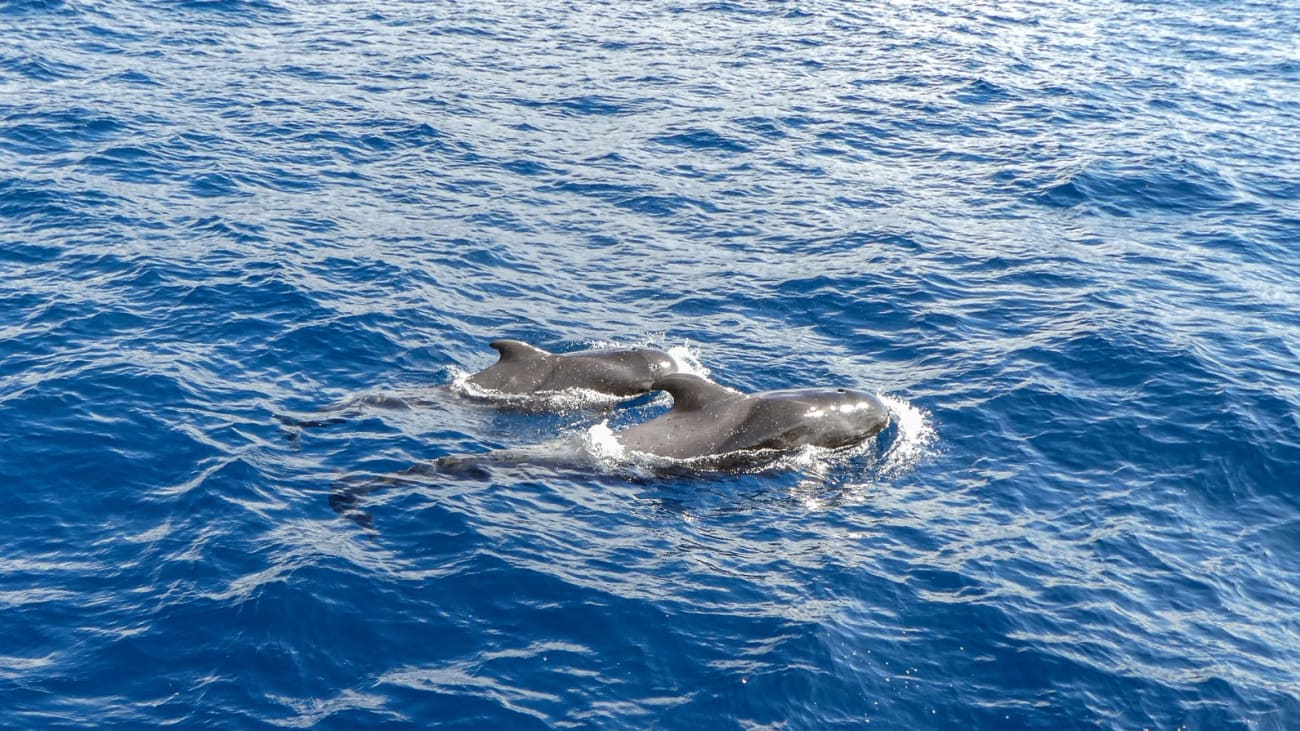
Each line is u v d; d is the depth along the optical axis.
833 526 17.94
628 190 32.00
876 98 41.03
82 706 13.73
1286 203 32.44
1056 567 17.08
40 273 24.39
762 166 34.38
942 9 53.16
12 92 35.16
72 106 34.31
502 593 15.97
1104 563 17.20
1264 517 18.52
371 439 19.59
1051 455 19.98
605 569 16.64
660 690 14.45
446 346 23.06
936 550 17.39
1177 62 46.69
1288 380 22.45
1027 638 15.56
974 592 16.41
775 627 15.54
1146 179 33.72
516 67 42.38
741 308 25.50
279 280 24.64
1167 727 14.26
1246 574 17.14
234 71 39.44
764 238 29.38
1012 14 53.00
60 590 15.54
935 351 23.67
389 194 30.50
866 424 20.30
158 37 42.28
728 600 16.08
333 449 19.23
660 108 38.94
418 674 14.50
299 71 40.03
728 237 29.38
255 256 25.86
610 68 42.94
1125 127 38.59
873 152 35.97
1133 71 45.22
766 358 23.33
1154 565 17.23
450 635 15.17
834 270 27.42
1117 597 16.48
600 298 25.73
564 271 26.95
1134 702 14.58
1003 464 19.72
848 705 14.38
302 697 14.06
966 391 21.98
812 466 19.55
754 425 19.89
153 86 37.16
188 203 28.66
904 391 22.03
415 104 37.59
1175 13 54.53
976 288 26.69
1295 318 25.41
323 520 17.33
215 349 21.98
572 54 44.34
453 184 31.58
